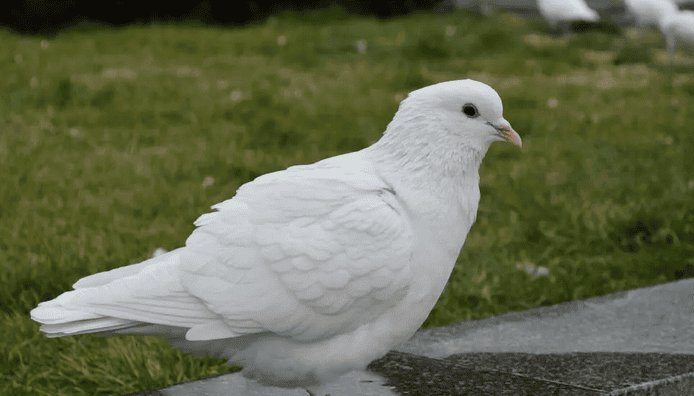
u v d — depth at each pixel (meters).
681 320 3.36
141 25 14.69
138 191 5.41
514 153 6.64
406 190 2.26
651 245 4.71
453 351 3.08
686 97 8.99
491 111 2.27
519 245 4.73
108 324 2.14
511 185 5.69
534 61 11.12
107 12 16.25
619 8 15.66
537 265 4.50
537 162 6.33
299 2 16.77
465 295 4.02
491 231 4.88
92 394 3.09
